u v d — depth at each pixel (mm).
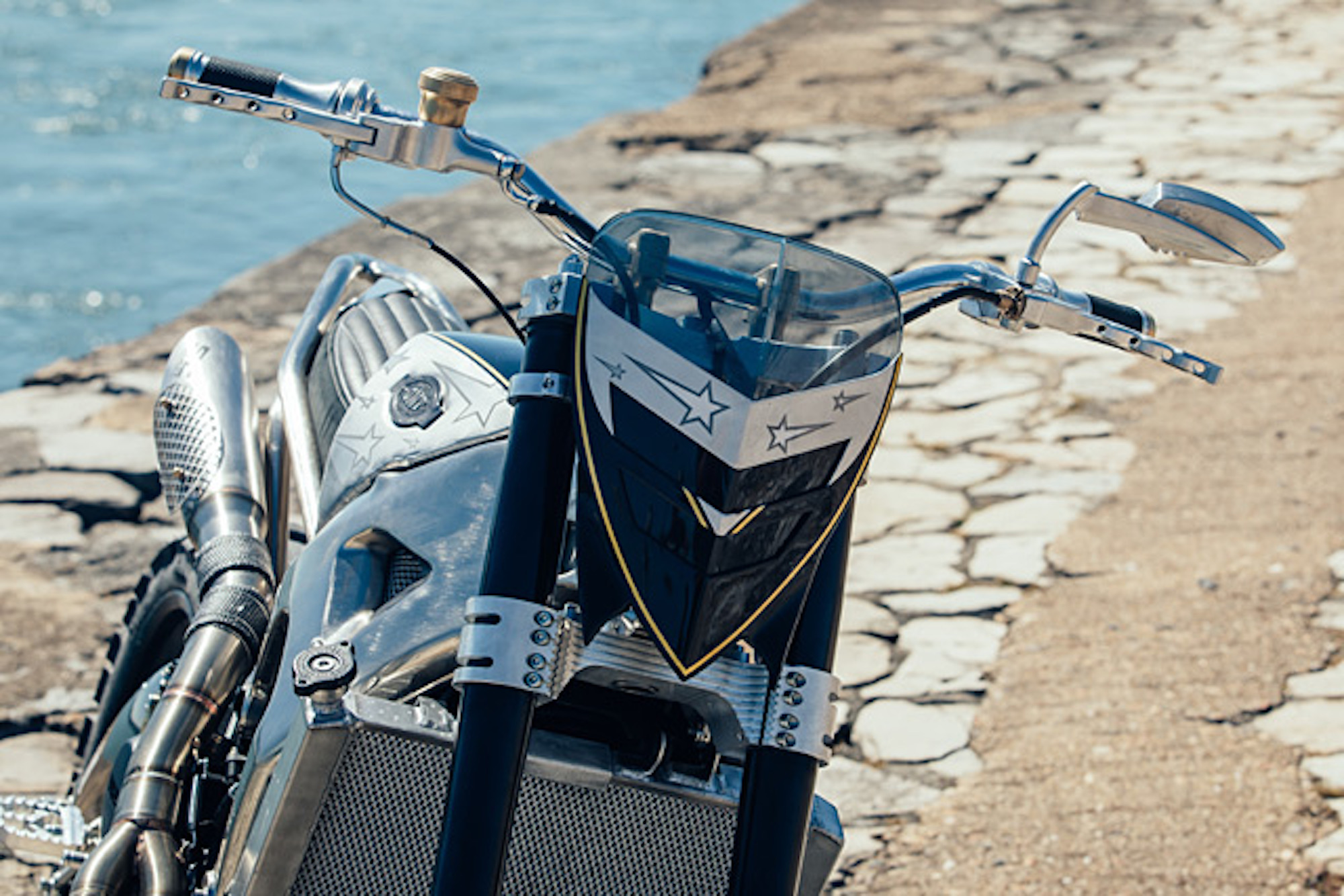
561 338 1755
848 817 3531
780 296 1657
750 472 1595
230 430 2660
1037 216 8125
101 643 4137
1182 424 5691
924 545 4836
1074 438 5609
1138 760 3691
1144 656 4145
